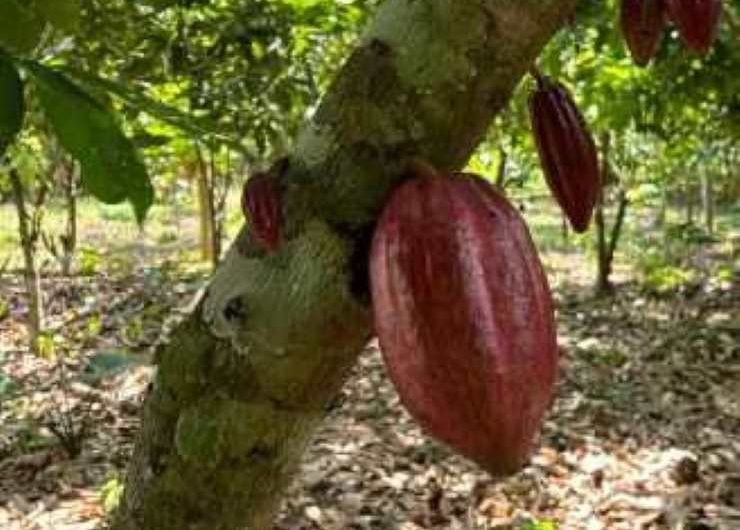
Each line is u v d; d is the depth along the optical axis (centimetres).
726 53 654
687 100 835
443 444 102
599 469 613
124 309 1096
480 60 117
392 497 570
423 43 116
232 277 128
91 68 396
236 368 128
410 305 102
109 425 686
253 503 134
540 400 102
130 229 1936
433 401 101
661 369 886
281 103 618
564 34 535
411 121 117
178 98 607
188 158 1145
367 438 663
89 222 2011
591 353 934
